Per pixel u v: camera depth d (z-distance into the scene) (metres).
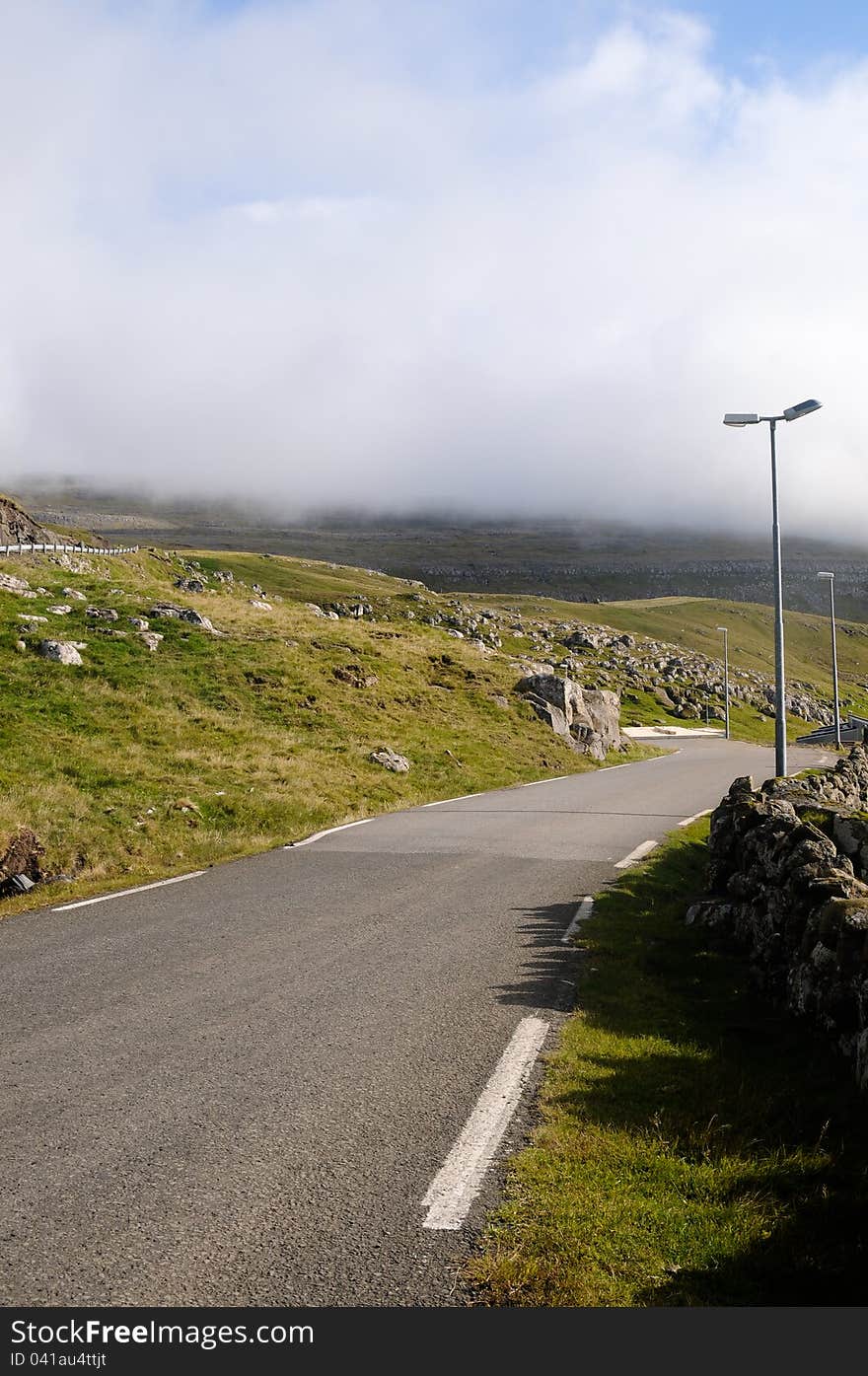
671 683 142.25
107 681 29.84
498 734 38.38
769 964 9.61
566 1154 5.59
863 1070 6.79
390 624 57.59
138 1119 5.91
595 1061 7.19
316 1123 5.93
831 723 151.12
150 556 92.19
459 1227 4.74
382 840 18.39
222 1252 4.47
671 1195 5.24
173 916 11.67
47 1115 5.93
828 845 10.38
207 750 25.50
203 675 33.50
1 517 68.94
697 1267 4.54
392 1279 4.30
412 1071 6.84
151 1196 4.96
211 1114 6.02
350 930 11.12
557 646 170.88
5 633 31.44
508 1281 4.28
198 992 8.56
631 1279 4.40
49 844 15.57
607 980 9.48
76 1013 7.91
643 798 28.08
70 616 36.84
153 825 18.03
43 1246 4.48
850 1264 4.61
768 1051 7.73
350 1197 5.00
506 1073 6.84
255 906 12.30
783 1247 4.74
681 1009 8.80
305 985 8.87
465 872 15.16
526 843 18.38
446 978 9.26
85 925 11.16
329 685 36.47
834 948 8.07
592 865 16.19
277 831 19.73
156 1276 4.27
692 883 15.75
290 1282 4.26
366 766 28.31
